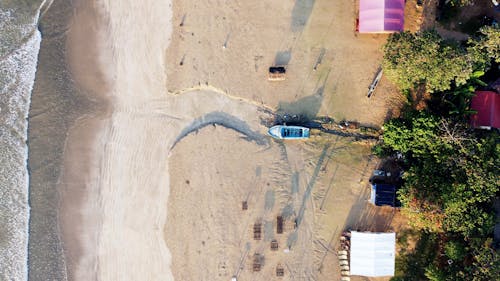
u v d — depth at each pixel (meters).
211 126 27.98
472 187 24.20
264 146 28.03
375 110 28.08
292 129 27.34
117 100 28.42
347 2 27.89
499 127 26.39
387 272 26.30
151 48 28.23
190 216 28.03
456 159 24.45
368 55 27.97
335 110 28.12
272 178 28.02
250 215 27.92
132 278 28.38
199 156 28.03
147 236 28.34
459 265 25.69
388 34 27.53
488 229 24.86
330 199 28.11
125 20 28.27
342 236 27.78
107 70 28.38
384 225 28.05
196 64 28.05
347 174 28.14
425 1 27.72
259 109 28.16
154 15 28.14
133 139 28.41
